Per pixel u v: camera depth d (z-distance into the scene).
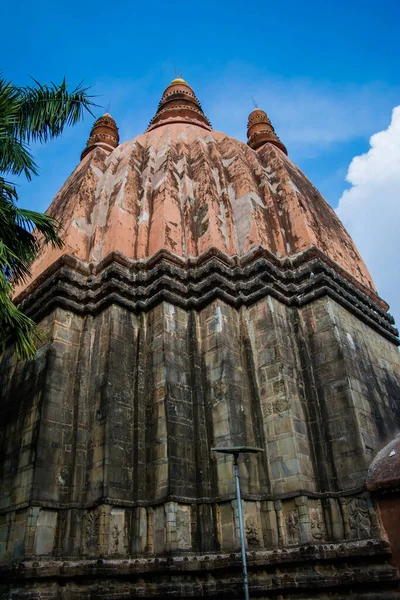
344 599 11.95
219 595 12.50
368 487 13.67
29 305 18.84
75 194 22.70
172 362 16.56
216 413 15.80
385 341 21.28
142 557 13.41
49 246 21.23
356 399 15.95
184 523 13.96
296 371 16.88
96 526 13.61
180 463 14.83
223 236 20.58
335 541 13.76
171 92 36.50
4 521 14.41
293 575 12.59
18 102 14.18
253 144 30.38
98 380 16.27
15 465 15.21
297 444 15.00
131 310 17.92
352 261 24.11
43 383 15.84
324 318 17.70
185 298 18.41
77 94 14.79
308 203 23.69
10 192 13.74
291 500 14.24
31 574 12.39
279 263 19.70
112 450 14.77
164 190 21.91
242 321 17.88
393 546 12.73
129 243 20.31
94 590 12.38
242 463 14.73
